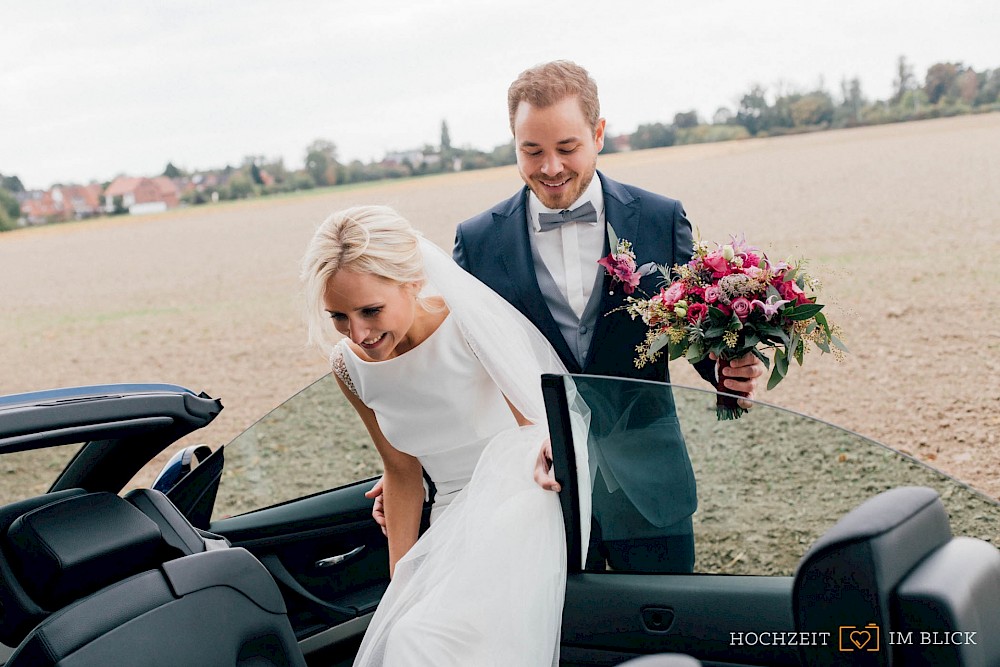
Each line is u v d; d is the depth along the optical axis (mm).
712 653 1616
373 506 2354
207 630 1703
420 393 2154
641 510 1665
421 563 2053
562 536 1797
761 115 36688
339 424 2396
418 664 1809
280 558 2326
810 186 20734
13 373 11031
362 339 2014
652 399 1602
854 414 6074
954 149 24875
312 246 1987
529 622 1785
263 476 2398
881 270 11055
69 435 1669
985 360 7027
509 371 2078
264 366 10047
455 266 2127
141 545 1763
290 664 1828
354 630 2289
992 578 1264
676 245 2586
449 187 30016
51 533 1710
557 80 2439
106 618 1613
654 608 1667
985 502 1401
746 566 1574
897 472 1447
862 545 1220
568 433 1724
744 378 2191
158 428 1831
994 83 35594
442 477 2291
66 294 17797
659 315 2238
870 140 30516
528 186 2596
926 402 6145
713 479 1571
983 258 11172
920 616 1198
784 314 2111
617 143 36781
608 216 2607
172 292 16531
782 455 1514
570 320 2629
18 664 1568
